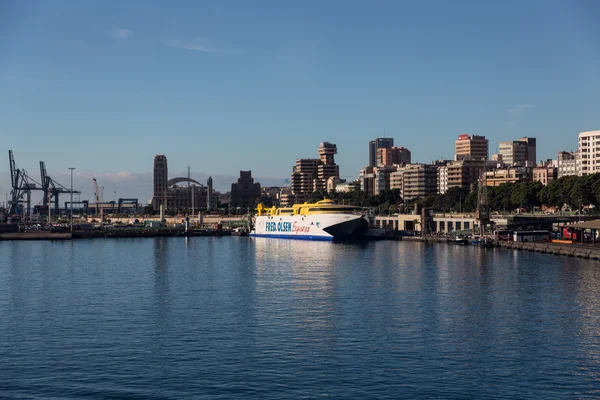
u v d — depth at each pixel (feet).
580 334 314.76
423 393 238.27
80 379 254.88
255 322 343.67
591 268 542.57
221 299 411.95
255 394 237.86
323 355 282.15
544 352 285.64
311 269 570.46
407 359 276.21
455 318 349.82
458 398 233.55
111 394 239.50
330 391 240.32
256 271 562.66
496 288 442.91
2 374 261.24
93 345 301.02
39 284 490.90
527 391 239.91
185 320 350.23
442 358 277.44
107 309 383.04
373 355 281.95
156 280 508.12
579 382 248.52
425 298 407.85
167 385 247.50
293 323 340.59
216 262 654.94
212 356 281.95
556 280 475.31
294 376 255.91
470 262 607.78
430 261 623.77
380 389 241.96
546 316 353.10
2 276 543.80
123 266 622.54
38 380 254.27
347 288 450.30
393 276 510.99
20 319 357.20
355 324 337.31
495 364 269.44
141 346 298.76
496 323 337.93
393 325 335.06
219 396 236.43
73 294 439.22
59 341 308.60
